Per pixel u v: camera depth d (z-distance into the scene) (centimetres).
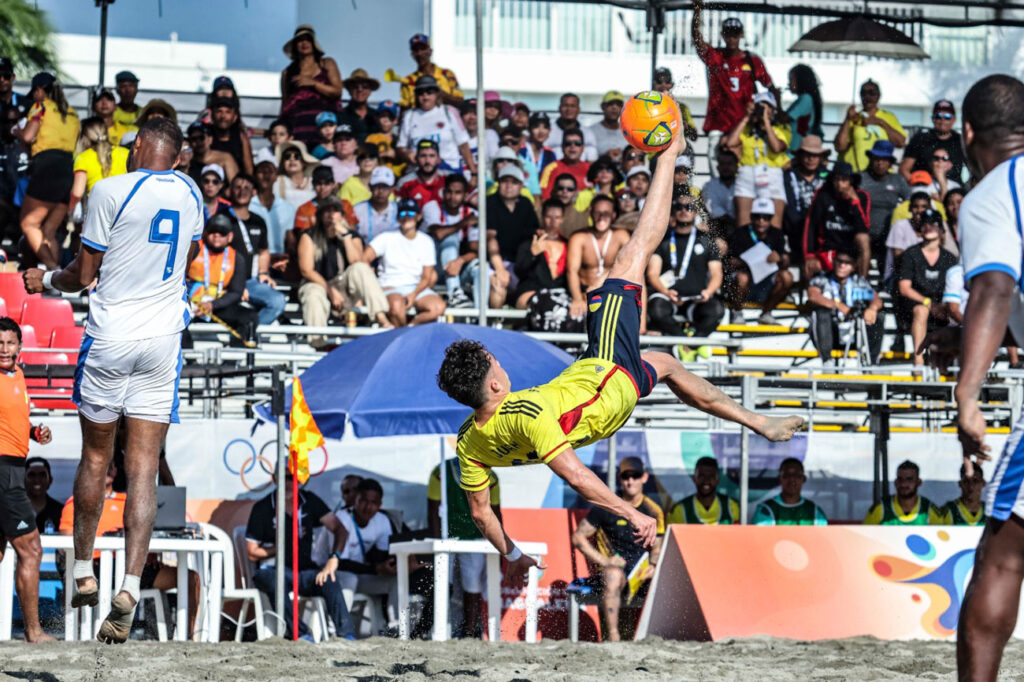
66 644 1554
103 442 1127
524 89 5788
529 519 2198
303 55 3114
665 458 2309
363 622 2206
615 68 5850
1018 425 751
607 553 2084
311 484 2275
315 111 3077
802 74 3219
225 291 2509
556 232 2738
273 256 2817
